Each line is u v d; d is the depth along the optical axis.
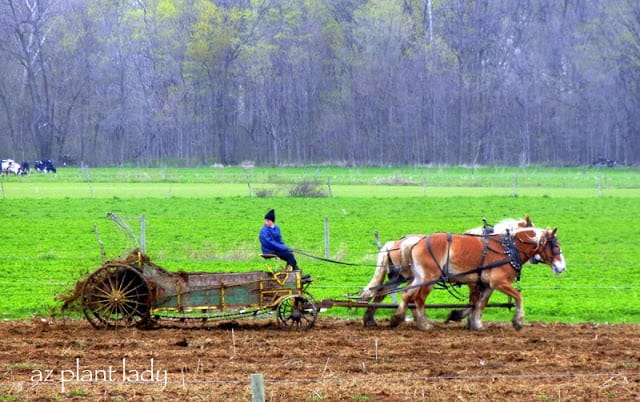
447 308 23.22
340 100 120.06
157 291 19.98
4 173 91.50
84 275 20.73
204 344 18.73
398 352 18.17
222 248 36.28
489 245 21.25
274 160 121.06
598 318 23.58
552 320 23.28
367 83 117.50
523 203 55.78
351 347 18.73
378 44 119.69
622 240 40.59
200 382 15.45
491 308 24.62
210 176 88.38
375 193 65.75
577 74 117.31
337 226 44.38
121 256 20.39
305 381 15.64
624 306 24.73
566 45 119.50
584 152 116.38
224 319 21.91
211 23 120.38
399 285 21.67
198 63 120.50
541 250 21.44
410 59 118.50
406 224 45.41
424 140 117.00
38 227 43.16
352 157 117.62
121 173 95.50
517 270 21.31
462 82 117.25
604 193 65.88
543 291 27.52
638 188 72.75
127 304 20.02
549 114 116.38
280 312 20.48
